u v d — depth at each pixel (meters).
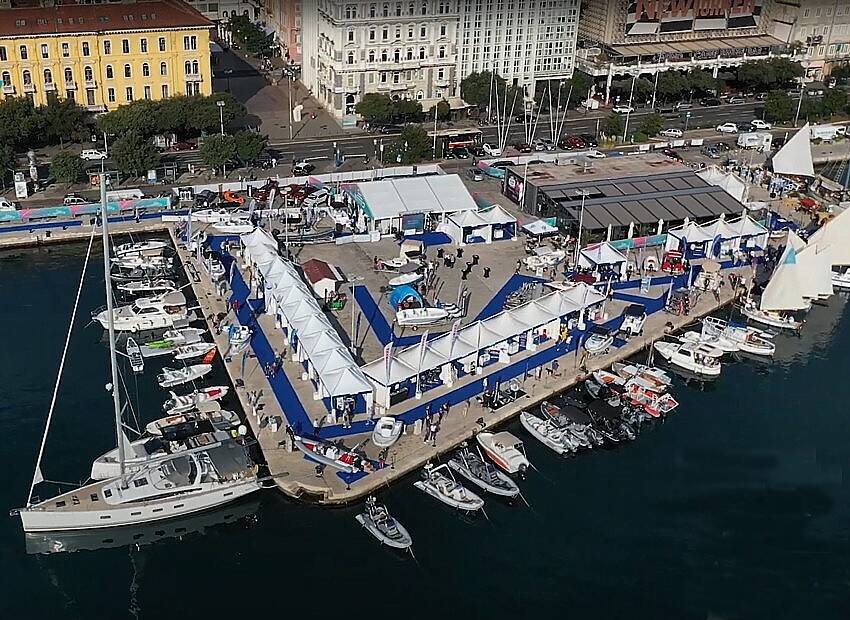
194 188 166.75
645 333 129.12
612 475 102.19
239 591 84.94
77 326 127.50
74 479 97.62
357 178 177.88
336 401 107.38
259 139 182.50
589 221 152.62
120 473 93.81
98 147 189.38
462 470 99.88
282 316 123.25
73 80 195.88
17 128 177.50
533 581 87.38
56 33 189.62
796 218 170.50
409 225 157.12
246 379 113.81
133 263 141.00
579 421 107.94
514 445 103.12
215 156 174.38
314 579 86.44
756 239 155.75
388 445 102.25
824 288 137.88
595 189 164.50
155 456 96.31
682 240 149.25
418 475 100.25
